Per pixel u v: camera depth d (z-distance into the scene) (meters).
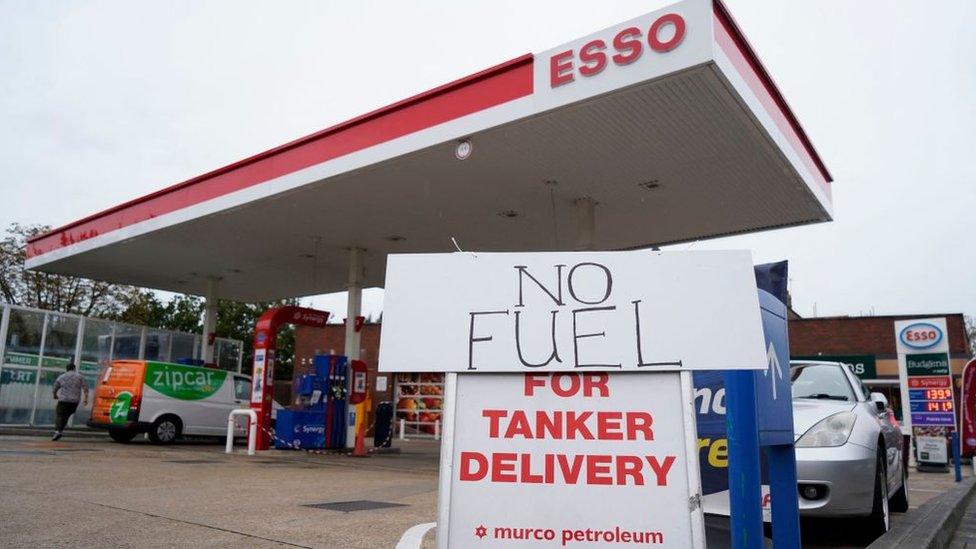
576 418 2.33
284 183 12.22
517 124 9.50
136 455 11.33
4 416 16.97
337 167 11.38
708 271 2.36
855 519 5.62
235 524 5.07
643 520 2.21
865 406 5.96
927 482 12.55
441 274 2.50
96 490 6.65
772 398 2.73
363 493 7.19
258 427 13.83
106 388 15.56
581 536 2.23
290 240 16.34
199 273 20.56
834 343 28.38
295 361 32.78
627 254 2.43
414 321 2.46
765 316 2.74
